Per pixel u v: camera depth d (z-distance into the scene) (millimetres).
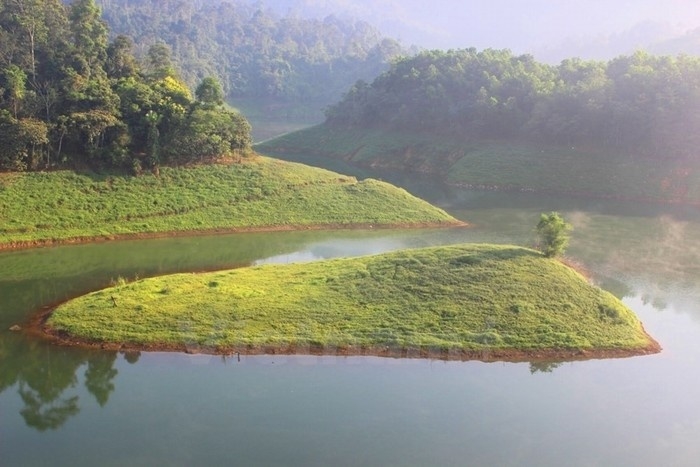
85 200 65125
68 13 82750
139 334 38438
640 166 100312
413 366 37031
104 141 70438
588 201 93938
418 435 30547
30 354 36906
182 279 47719
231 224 68375
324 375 35844
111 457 28219
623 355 39281
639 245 68625
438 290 43781
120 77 79875
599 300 43781
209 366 36281
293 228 70062
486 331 39719
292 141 149500
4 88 66562
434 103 133125
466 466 28297
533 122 115938
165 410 32094
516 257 48219
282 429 30641
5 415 31672
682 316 47562
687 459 29594
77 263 54812
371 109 145000
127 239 62594
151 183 70688
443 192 100750
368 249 62594
